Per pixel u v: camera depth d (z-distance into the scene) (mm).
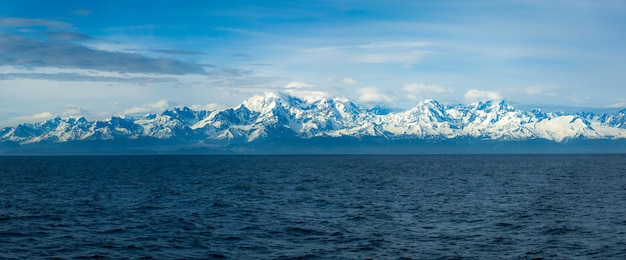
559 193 99438
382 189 109250
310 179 143375
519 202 84875
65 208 76438
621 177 149500
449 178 147500
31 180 134625
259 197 92438
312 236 56000
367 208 77312
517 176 156500
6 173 170000
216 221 65000
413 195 96125
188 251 49406
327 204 82188
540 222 64625
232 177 152375
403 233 57562
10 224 62250
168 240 53844
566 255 47938
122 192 100750
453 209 76250
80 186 115438
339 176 159000
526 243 52688
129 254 48281
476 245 51812
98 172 180750
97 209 75500
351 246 51375
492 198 90750
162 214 70688
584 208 77312
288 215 70125
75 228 60125
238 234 56906
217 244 52188
